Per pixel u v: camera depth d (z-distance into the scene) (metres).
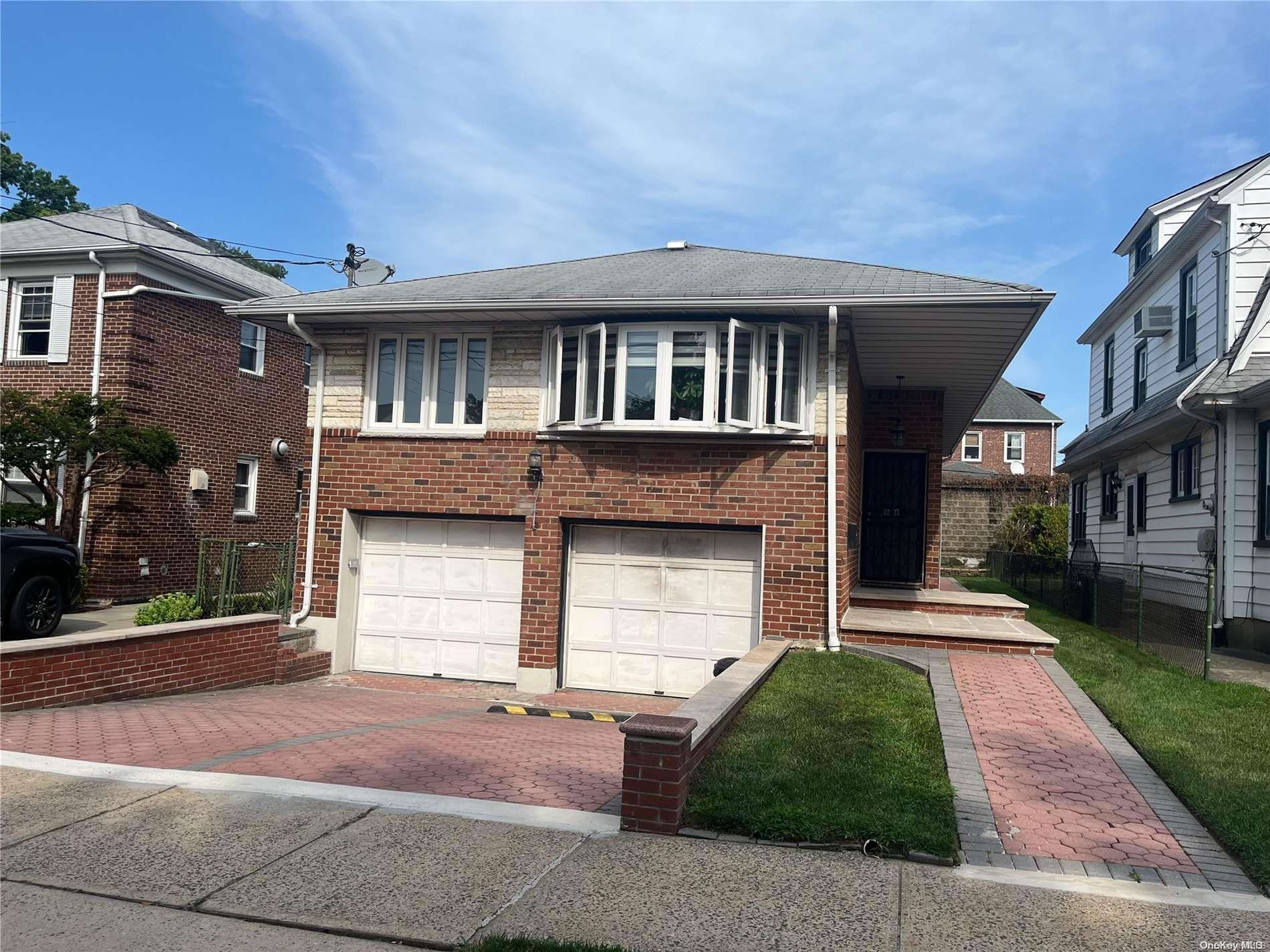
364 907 4.21
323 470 12.70
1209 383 13.23
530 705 10.93
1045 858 4.87
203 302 18.39
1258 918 4.19
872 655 10.30
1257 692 9.00
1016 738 7.08
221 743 7.37
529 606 11.77
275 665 11.61
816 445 10.91
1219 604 13.14
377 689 11.66
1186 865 4.82
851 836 4.96
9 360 17.14
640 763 5.25
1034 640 10.31
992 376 13.92
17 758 6.53
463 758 7.05
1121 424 19.00
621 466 11.51
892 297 10.10
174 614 12.44
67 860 4.72
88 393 16.41
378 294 12.43
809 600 10.80
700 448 11.26
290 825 5.24
